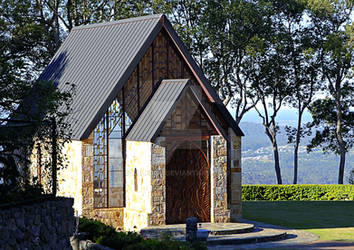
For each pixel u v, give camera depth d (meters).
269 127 61.16
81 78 30.83
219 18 51.28
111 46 30.92
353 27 52.47
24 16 48.25
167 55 29.72
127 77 28.05
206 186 28.97
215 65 54.19
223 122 30.56
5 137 14.93
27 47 49.53
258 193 47.34
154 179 26.78
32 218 15.05
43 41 50.16
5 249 13.89
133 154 27.86
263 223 31.59
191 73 30.30
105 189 27.97
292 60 56.44
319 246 24.50
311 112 59.94
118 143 28.36
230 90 56.59
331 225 31.59
